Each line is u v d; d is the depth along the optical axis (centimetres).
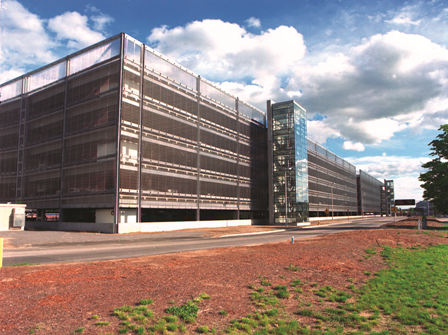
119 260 1420
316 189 9150
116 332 582
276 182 6969
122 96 3978
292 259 1414
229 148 6131
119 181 3834
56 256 1691
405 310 795
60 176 4459
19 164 5038
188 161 5012
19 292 815
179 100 4938
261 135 7344
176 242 2706
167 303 753
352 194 13412
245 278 1037
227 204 5897
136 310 689
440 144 4328
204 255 1587
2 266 1258
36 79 5072
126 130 3997
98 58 4278
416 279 1115
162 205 4422
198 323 650
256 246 2062
